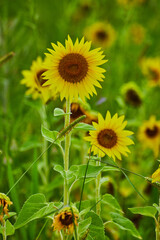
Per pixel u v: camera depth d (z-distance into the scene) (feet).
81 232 4.50
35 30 7.61
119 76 9.47
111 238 5.49
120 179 6.23
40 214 4.46
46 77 4.73
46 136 4.66
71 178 4.61
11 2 8.60
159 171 4.55
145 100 8.12
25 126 7.11
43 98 6.00
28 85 6.01
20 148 6.40
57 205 4.64
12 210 5.54
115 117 4.78
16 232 5.32
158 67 8.39
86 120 5.81
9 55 5.63
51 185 5.88
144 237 5.52
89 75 4.73
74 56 4.70
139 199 6.14
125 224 4.69
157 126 6.95
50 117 6.47
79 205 4.58
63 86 4.73
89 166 4.57
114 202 4.76
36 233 5.42
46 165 6.23
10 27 8.52
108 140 4.78
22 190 6.05
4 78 7.59
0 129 6.71
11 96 7.88
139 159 6.93
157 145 6.89
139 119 7.85
